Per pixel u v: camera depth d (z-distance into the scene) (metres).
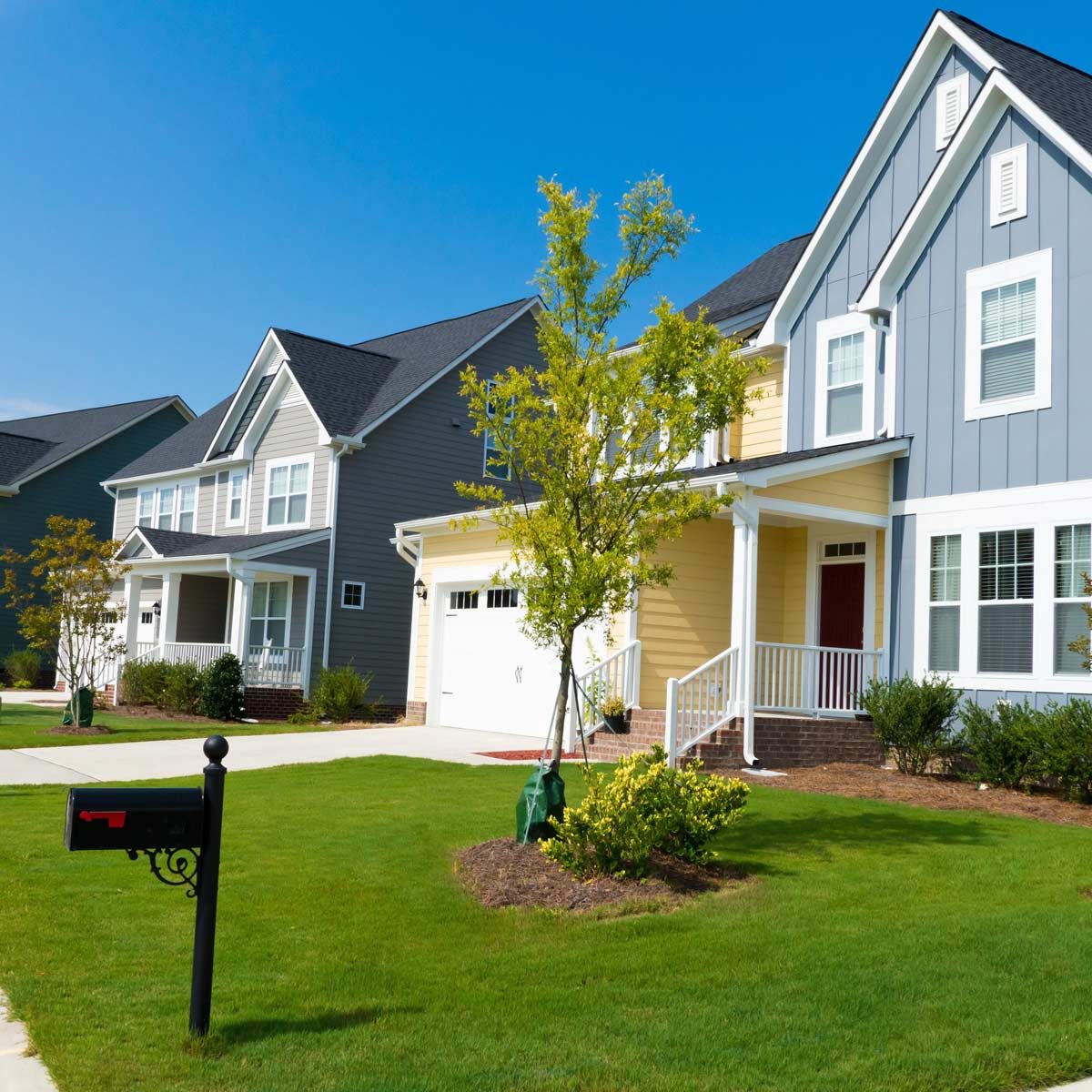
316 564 27.14
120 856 9.41
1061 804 12.54
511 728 19.67
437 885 8.39
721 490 15.00
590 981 6.38
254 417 30.39
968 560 15.39
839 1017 5.77
